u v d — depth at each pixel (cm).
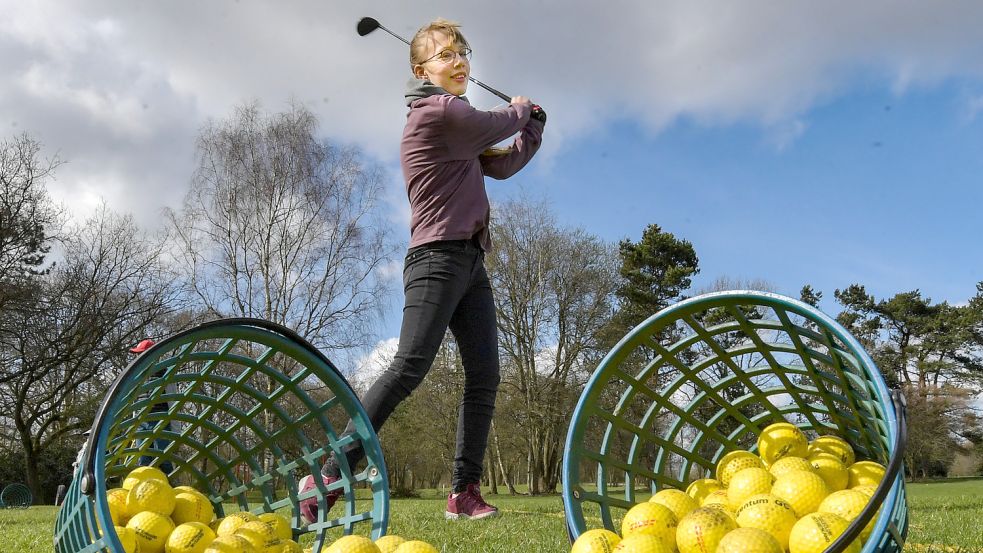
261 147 2152
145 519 210
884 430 185
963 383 4303
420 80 362
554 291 2730
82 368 2511
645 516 210
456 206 348
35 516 779
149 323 2425
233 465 284
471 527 357
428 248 344
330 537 326
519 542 296
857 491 192
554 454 3033
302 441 264
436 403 2875
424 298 341
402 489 3472
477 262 362
